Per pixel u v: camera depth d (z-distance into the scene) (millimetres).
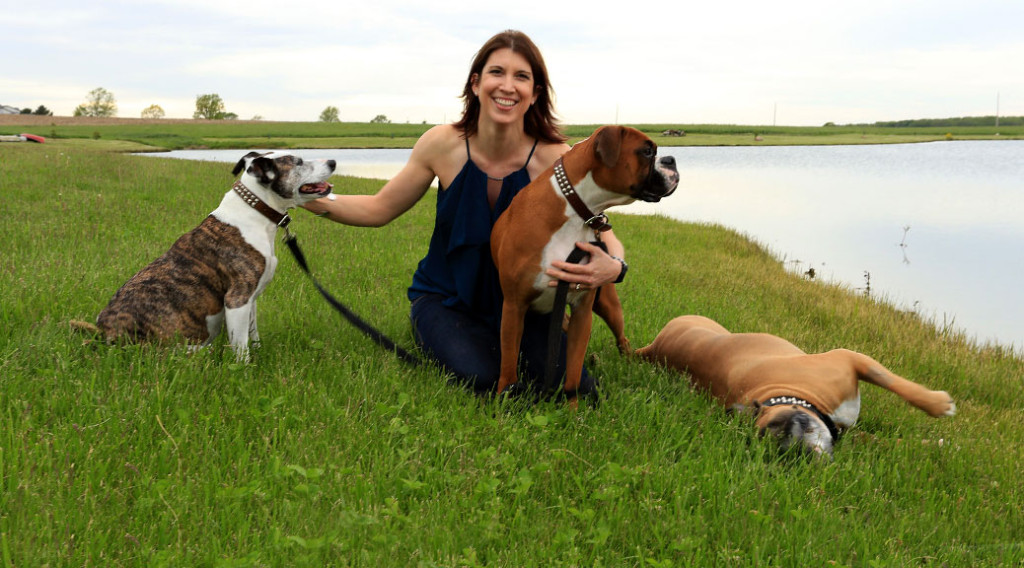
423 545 2496
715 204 21828
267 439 3068
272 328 4758
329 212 4570
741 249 12297
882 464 3404
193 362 3740
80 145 51781
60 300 4645
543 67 4211
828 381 3646
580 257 3680
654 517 2799
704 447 3369
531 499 2889
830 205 21578
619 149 3438
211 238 4023
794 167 43281
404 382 3996
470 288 4379
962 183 30109
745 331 6020
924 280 10859
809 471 3213
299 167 4086
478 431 3445
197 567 2326
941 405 3578
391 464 3018
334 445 3131
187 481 2756
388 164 42906
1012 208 20578
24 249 6223
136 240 7070
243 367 3842
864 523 2977
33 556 2240
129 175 13898
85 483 2658
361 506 2699
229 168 19000
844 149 77688
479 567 2363
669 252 10750
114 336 3863
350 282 6410
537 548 2543
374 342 4523
